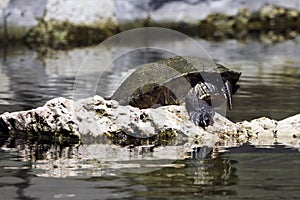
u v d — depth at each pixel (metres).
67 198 15.32
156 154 19.92
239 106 27.89
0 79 37.03
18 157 19.59
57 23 61.28
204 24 68.00
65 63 45.75
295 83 35.44
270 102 28.97
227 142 21.67
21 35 60.69
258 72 40.59
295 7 71.06
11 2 60.97
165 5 66.81
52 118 22.53
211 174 17.38
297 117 23.69
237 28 69.50
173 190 15.91
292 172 17.53
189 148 20.75
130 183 16.53
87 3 62.56
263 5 70.50
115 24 63.50
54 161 19.03
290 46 57.44
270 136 22.61
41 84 35.00
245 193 15.66
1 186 16.30
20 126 22.98
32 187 16.22
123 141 22.05
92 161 19.05
